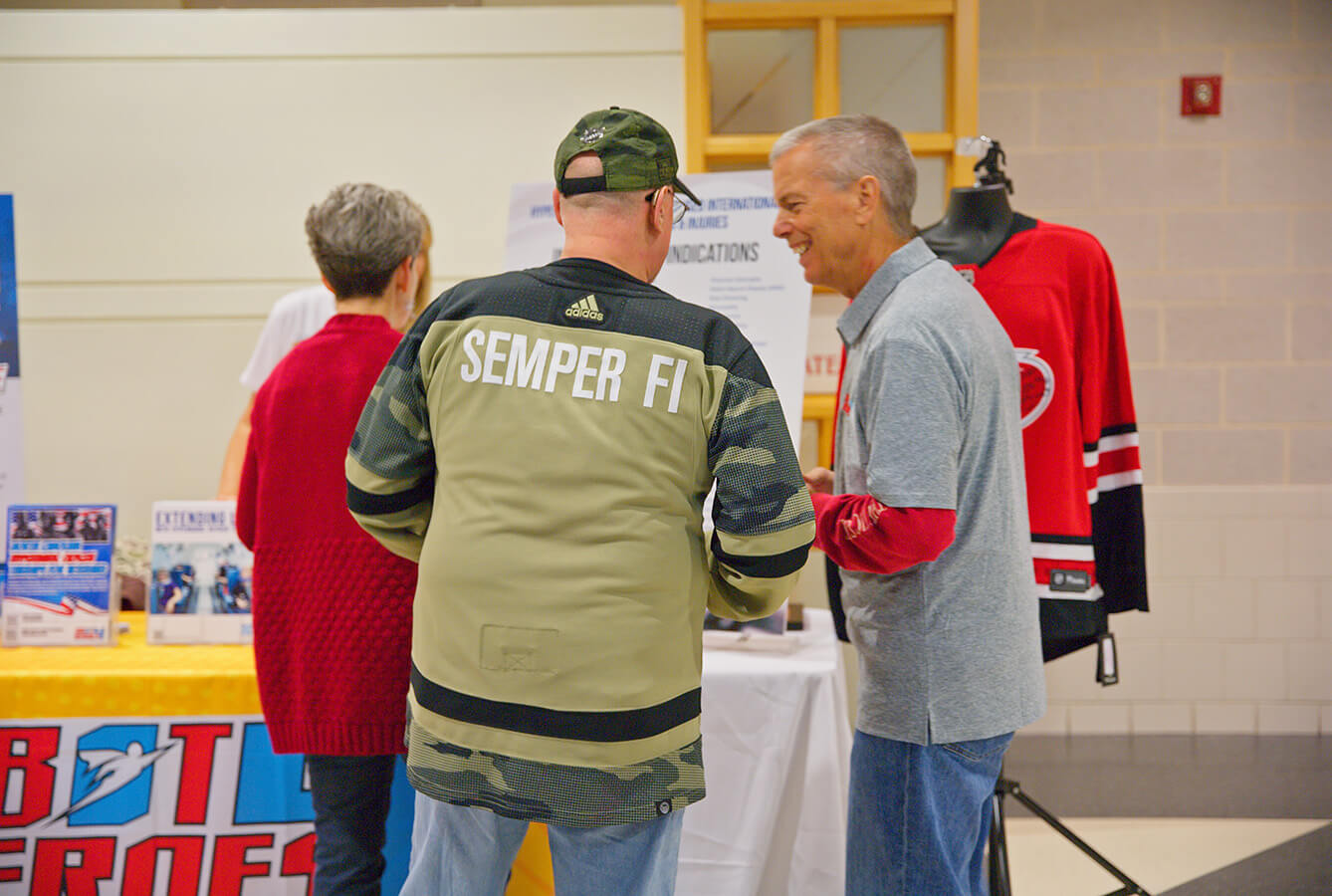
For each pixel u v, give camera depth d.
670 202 1.31
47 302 3.15
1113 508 2.13
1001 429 1.53
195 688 1.95
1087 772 3.60
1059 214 4.00
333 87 3.12
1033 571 1.79
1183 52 3.92
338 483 1.67
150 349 3.17
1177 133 3.95
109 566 2.19
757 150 2.93
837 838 1.93
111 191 3.13
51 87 3.11
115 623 2.22
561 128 3.12
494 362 1.23
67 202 3.13
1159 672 4.04
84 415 3.18
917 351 1.42
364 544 1.66
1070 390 2.02
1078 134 3.97
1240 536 3.99
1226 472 4.00
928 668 1.48
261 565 1.71
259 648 1.71
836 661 2.03
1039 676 1.58
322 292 3.02
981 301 1.59
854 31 2.92
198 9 3.38
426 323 1.32
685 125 2.96
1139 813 3.19
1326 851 2.86
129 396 3.18
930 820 1.49
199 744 1.96
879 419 1.42
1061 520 1.99
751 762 1.93
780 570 1.25
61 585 2.18
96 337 3.17
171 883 1.96
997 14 3.97
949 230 2.12
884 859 1.52
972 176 2.88
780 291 2.42
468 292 1.30
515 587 1.20
